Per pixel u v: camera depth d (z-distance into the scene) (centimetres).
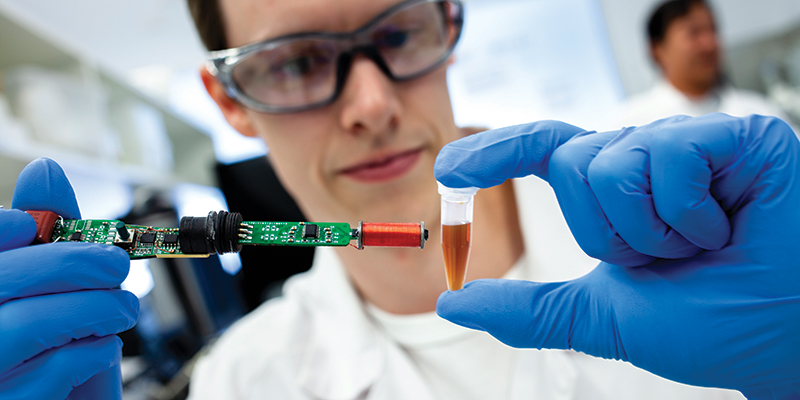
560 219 39
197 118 112
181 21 93
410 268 37
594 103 97
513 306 29
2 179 62
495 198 41
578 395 36
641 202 27
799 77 85
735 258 27
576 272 39
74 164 67
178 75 112
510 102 99
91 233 30
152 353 56
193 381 43
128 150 88
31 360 28
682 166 26
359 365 39
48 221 29
